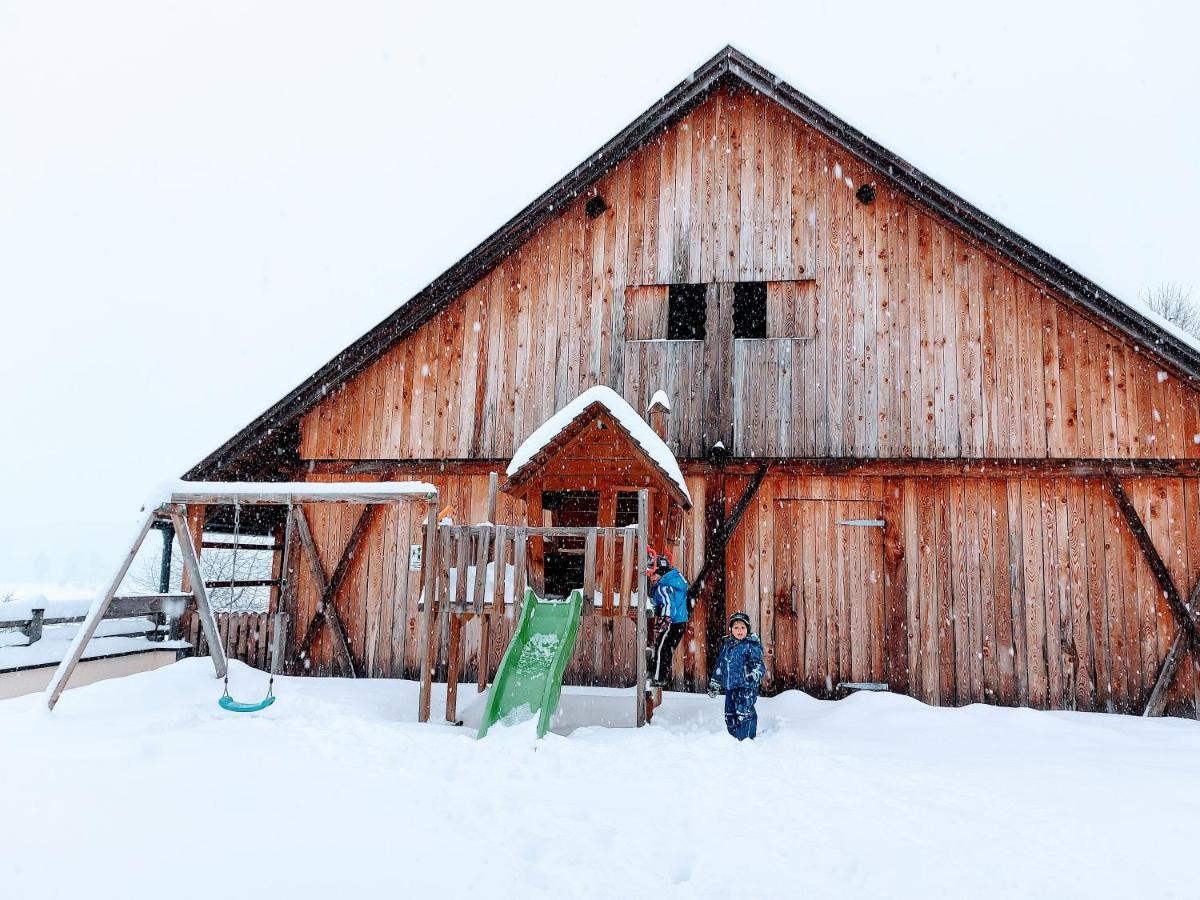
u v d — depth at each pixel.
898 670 10.34
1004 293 10.85
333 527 12.16
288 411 12.01
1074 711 9.88
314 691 9.66
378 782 5.06
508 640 11.40
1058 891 3.60
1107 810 4.91
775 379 11.27
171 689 8.61
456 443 11.99
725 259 11.73
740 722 7.34
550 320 12.05
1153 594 9.98
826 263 11.45
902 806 4.93
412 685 10.80
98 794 4.56
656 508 9.20
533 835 4.16
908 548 10.61
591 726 7.97
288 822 4.19
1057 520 10.35
